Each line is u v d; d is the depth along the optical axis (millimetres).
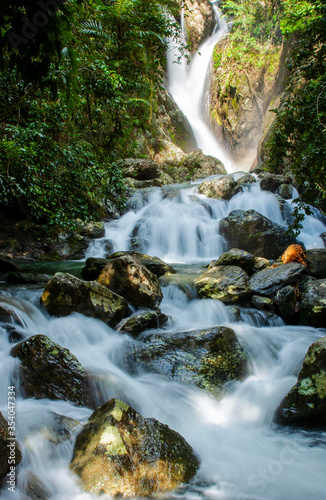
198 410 3691
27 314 4656
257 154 20234
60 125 7590
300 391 3559
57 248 10406
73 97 2352
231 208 12828
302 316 5656
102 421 2771
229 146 23250
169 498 2508
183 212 12016
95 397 3482
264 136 19141
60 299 4898
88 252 10680
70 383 3500
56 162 6891
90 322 4766
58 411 3234
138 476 2539
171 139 19703
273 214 12391
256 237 10062
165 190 13352
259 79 21641
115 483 2459
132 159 15242
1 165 6332
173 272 7629
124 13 11805
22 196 7305
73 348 4438
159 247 11281
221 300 6020
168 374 4109
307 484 2707
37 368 3508
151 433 2803
